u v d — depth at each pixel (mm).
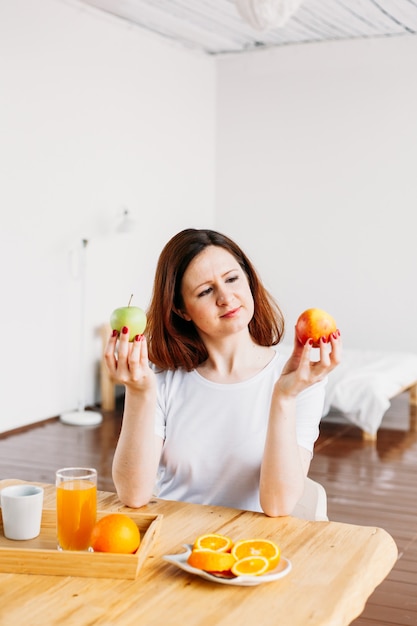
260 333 1892
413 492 4012
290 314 7527
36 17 5375
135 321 1532
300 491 1635
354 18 6453
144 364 1582
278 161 7488
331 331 1552
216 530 1539
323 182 7324
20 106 5281
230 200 7699
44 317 5609
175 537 1503
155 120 6762
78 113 5824
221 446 1802
